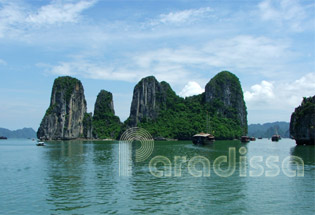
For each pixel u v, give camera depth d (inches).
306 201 962.7
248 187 1151.0
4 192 1090.1
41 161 2145.7
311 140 3998.5
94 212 857.5
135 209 880.9
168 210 871.7
